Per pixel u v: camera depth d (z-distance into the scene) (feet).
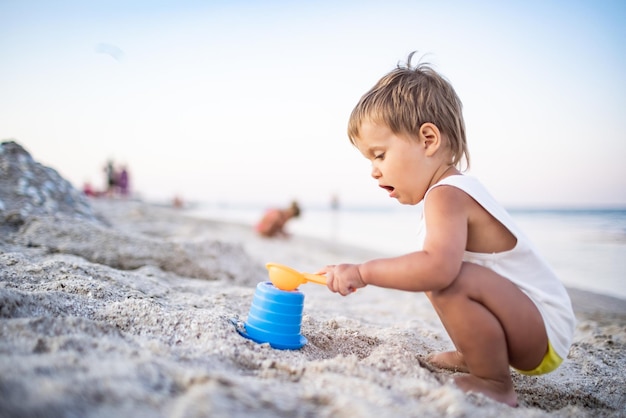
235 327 6.23
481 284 5.19
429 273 5.09
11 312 5.37
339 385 4.41
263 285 6.36
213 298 8.55
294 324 6.08
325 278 5.87
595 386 6.82
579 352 8.31
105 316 5.92
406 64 6.48
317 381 4.55
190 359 4.70
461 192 5.47
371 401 4.07
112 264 11.14
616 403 6.38
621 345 9.22
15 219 12.19
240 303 8.52
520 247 5.47
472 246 5.53
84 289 6.91
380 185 6.20
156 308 6.19
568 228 44.60
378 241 41.32
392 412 3.87
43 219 12.15
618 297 17.62
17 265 7.98
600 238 36.14
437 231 5.24
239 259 13.99
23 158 15.66
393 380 4.81
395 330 7.89
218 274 12.44
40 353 4.11
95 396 3.34
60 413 3.09
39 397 3.20
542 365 5.66
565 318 5.58
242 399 3.67
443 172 5.93
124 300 6.71
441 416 4.01
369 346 6.76
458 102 6.28
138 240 12.25
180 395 3.62
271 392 3.96
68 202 15.43
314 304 11.10
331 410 3.81
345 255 27.61
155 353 4.62
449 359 6.30
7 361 3.75
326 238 41.83
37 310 5.62
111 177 73.82
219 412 3.37
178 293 8.54
